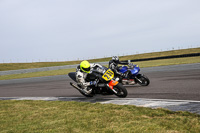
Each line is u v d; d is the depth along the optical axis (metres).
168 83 7.52
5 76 24.97
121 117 3.74
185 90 5.94
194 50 47.34
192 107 4.04
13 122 4.10
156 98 5.33
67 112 4.51
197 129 2.86
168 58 31.55
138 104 4.80
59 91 8.53
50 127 3.52
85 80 6.21
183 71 10.83
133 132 2.94
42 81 13.66
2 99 7.92
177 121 3.26
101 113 4.15
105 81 5.68
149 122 3.32
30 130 3.46
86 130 3.21
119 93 5.96
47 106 5.46
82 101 6.03
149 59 32.69
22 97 7.93
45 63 54.56
